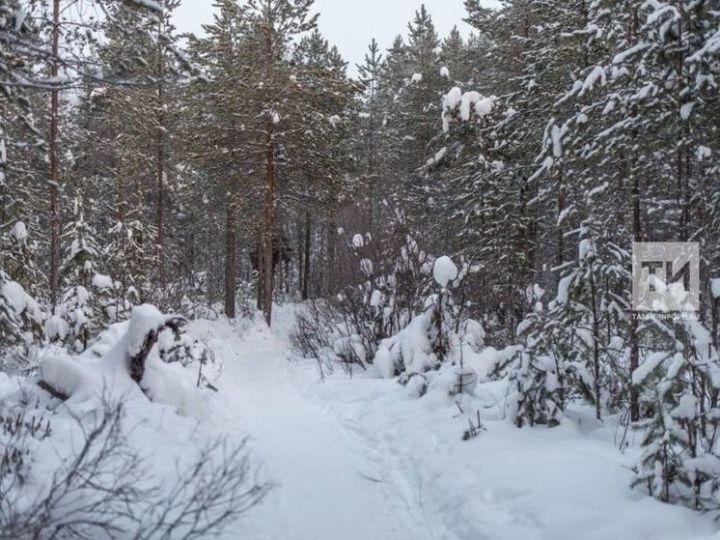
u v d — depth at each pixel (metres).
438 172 18.62
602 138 7.32
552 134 7.80
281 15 19.88
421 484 5.46
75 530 3.36
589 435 6.38
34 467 4.36
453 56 24.25
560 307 6.86
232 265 23.73
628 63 7.38
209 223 27.05
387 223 14.02
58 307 11.41
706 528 3.94
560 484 4.74
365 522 4.68
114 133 18.61
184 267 27.59
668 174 7.98
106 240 19.52
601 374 7.19
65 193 15.66
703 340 4.57
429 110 22.89
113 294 13.04
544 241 17.20
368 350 12.01
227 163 20.89
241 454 6.03
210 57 19.92
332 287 15.90
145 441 5.55
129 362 6.93
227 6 19.62
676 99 6.66
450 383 7.74
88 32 5.45
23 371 8.35
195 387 7.54
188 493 4.57
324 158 20.83
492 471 5.23
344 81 20.55
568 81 13.80
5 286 8.60
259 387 11.03
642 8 6.86
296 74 20.25
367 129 29.66
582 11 12.87
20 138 9.38
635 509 4.19
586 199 7.96
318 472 5.77
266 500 4.94
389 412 7.76
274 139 20.05
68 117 14.37
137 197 21.06
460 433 6.35
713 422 4.34
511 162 15.86
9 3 4.59
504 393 7.71
